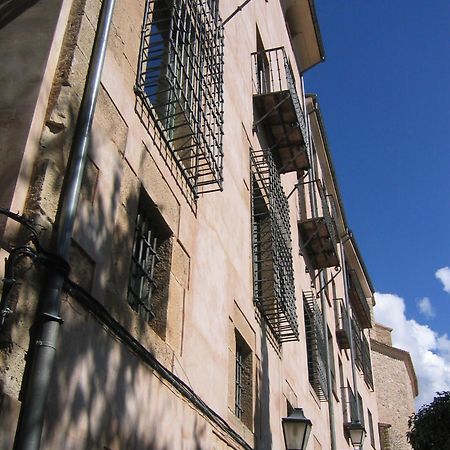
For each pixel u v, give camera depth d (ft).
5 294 13.34
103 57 18.30
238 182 33.68
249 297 32.09
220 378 25.38
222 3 37.68
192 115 24.02
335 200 81.41
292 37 63.67
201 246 25.61
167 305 21.30
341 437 61.05
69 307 15.06
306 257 55.16
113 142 19.03
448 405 35.50
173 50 23.31
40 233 14.60
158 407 19.02
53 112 16.31
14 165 14.98
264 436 30.63
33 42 17.22
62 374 14.35
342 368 71.15
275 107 41.29
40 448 13.16
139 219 21.06
